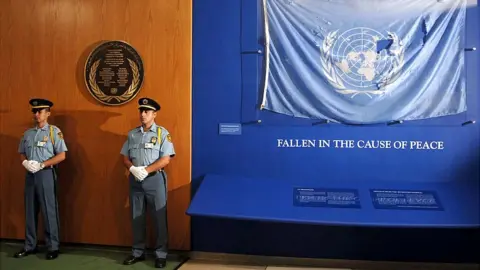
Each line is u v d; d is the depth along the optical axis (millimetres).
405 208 3467
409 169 3742
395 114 3738
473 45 3674
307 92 3842
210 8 3979
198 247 4020
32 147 3898
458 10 3676
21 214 4328
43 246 4227
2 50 4293
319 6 3814
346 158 3811
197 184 4008
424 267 3744
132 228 3824
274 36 3887
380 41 3742
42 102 3926
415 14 3713
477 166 3670
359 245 3830
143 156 3703
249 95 3934
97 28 4121
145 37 4039
